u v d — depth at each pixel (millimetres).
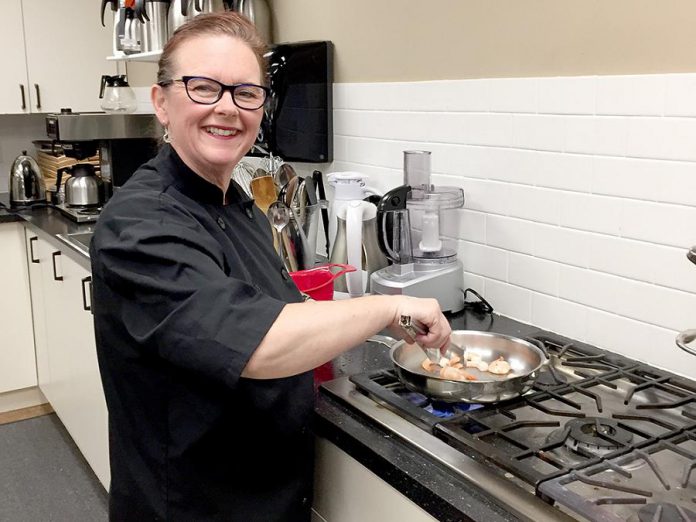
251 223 1465
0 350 3379
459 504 1068
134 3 2902
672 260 1511
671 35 1453
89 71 3760
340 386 1471
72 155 3385
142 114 3219
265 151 2689
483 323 1866
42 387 3414
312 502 1443
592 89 1609
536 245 1798
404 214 1893
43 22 3602
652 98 1497
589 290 1687
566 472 1083
